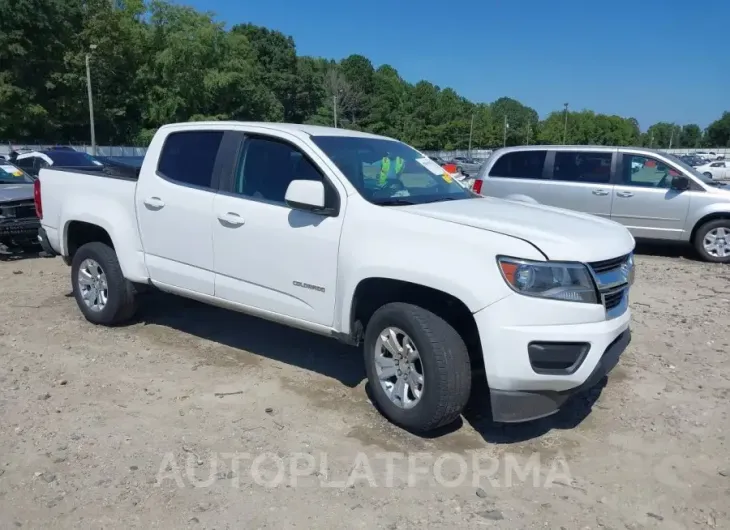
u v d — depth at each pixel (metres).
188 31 64.81
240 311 5.05
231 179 5.01
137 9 64.00
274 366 5.27
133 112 66.75
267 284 4.76
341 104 98.44
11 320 6.43
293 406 4.54
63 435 4.09
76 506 3.35
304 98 95.25
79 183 6.14
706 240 10.34
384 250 4.08
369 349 4.28
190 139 5.38
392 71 125.94
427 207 4.32
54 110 56.97
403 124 101.94
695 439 4.14
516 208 4.59
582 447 4.03
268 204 4.73
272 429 4.20
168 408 4.49
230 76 67.31
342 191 4.40
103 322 6.11
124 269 5.75
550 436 4.17
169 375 5.07
